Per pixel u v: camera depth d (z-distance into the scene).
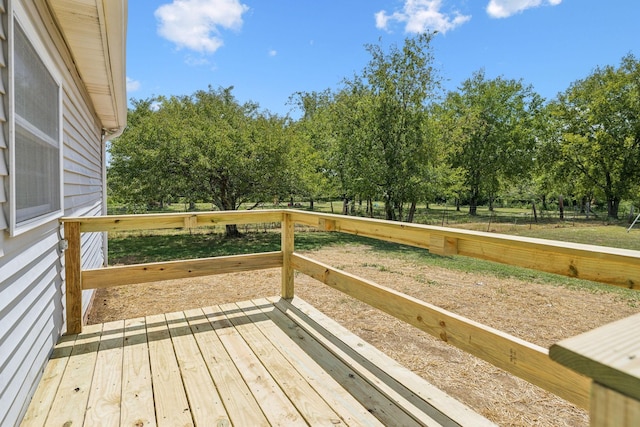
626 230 14.01
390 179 12.00
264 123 11.17
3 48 1.52
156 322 2.85
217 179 10.95
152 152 9.73
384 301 2.15
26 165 1.85
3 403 1.45
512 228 15.08
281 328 2.72
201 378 2.00
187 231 12.92
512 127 21.56
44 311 2.12
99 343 2.46
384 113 11.96
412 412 1.67
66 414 1.67
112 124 6.09
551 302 4.48
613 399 0.34
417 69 11.80
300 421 1.62
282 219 3.35
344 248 9.45
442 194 13.35
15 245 1.65
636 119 17.72
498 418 1.98
